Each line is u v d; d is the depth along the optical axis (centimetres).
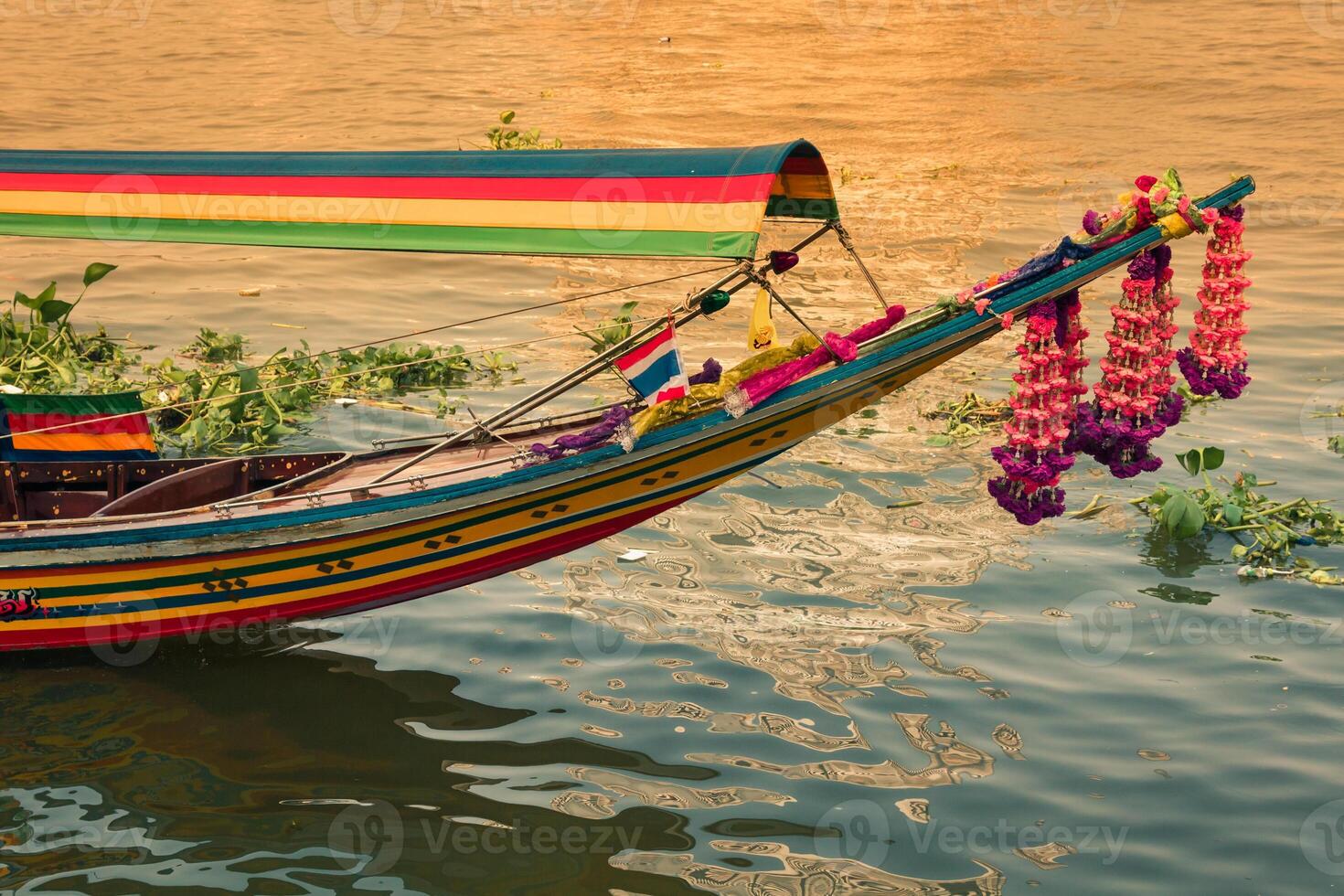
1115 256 544
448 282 1220
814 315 1101
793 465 813
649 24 2827
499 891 457
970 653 605
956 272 1222
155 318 1093
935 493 775
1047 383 536
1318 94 1967
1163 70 2203
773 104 1983
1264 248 1308
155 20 2734
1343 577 673
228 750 539
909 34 2691
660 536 721
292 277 1224
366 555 591
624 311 1067
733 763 528
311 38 2555
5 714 563
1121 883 460
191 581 591
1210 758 530
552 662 601
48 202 577
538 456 577
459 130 1730
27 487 657
